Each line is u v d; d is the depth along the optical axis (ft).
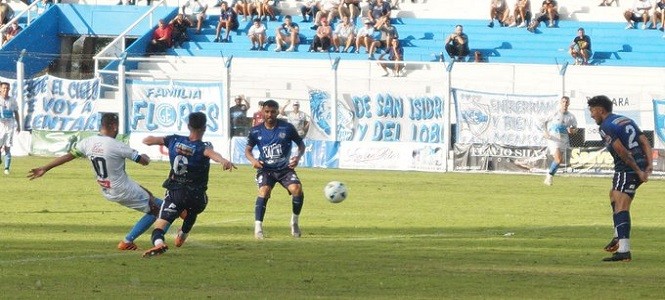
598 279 66.59
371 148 199.82
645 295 60.44
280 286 62.18
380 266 71.41
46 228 93.15
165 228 75.77
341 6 256.32
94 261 71.87
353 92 205.16
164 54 253.65
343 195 95.55
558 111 162.91
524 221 107.45
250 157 89.25
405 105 201.87
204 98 204.23
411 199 133.08
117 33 269.23
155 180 156.87
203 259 73.92
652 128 209.97
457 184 161.68
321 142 201.67
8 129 163.43
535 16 254.88
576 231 97.66
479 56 241.96
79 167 185.06
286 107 217.56
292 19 264.93
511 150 192.85
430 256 77.25
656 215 116.37
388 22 247.29
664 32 250.57
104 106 217.15
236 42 257.96
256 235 88.02
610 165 189.26
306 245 83.51
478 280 65.41
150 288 60.70
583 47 239.71
